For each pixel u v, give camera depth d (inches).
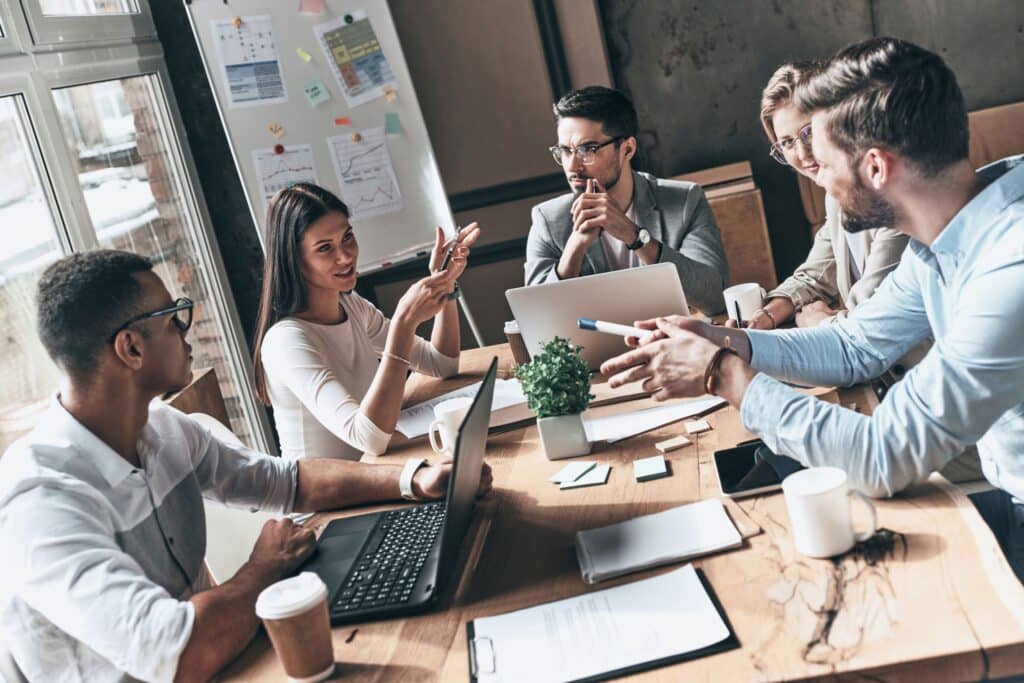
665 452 67.4
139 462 63.5
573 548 57.4
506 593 54.1
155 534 62.6
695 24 163.5
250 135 147.2
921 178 54.7
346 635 53.5
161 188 149.6
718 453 64.6
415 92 155.0
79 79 128.9
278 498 72.3
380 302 168.4
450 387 93.9
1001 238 53.3
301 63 148.1
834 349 69.6
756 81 165.2
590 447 70.9
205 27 144.2
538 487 66.6
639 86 167.3
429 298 84.4
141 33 150.6
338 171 150.4
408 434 82.7
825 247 99.7
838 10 160.6
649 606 49.4
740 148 168.4
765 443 60.1
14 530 54.1
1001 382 51.5
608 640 47.3
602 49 159.8
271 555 59.2
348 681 48.8
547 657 47.1
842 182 56.5
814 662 42.8
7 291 103.5
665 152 170.2
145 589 53.1
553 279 104.0
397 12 159.2
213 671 51.8
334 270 91.7
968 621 43.3
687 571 51.6
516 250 167.9
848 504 50.4
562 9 158.6
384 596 55.6
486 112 162.9
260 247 165.6
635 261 107.7
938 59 53.7
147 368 60.6
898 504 54.3
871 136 53.9
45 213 116.6
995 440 61.8
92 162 129.6
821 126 55.9
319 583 49.6
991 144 155.1
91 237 122.3
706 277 99.7
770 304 95.9
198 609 52.7
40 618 55.9
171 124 156.1
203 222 160.7
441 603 54.6
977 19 157.5
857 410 66.7
